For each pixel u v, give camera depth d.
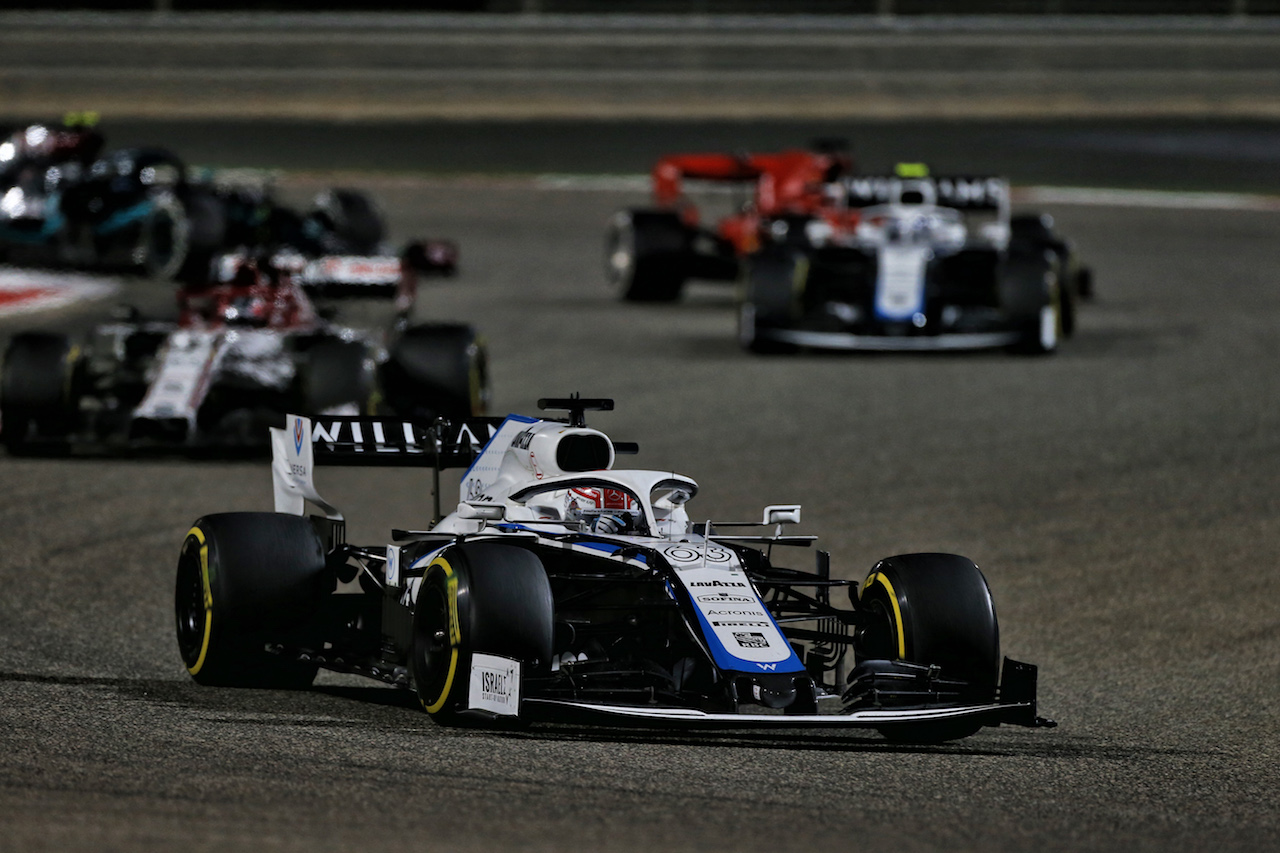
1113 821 21.84
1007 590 37.97
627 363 68.88
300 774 22.14
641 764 23.39
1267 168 137.88
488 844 18.98
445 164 134.25
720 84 155.50
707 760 23.89
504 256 102.81
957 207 78.00
